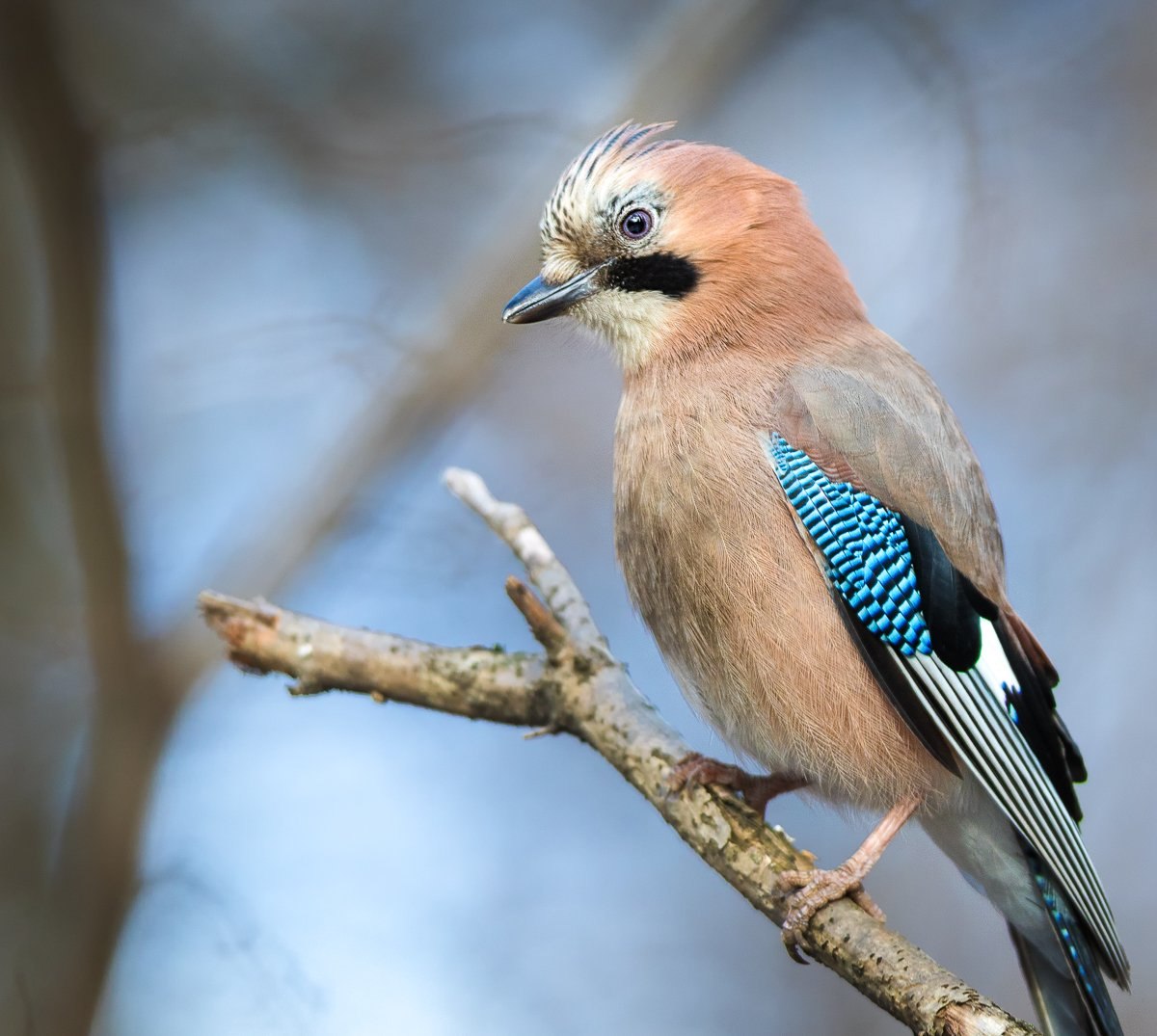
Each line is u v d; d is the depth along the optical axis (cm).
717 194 827
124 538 1090
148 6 1425
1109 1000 738
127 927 1020
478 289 1241
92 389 1109
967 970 1137
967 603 765
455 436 1352
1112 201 1446
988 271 1420
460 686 766
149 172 1443
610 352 859
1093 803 1196
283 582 1191
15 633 1263
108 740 1056
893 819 752
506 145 1467
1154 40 1461
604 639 775
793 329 820
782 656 746
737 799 711
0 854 1208
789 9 1426
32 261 1338
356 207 1473
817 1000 1170
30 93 1095
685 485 762
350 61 1476
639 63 1322
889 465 771
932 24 1480
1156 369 1373
